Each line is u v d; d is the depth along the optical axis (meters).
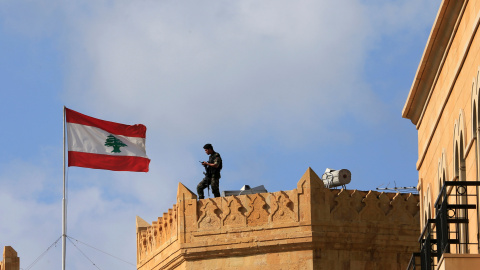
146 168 66.94
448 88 46.12
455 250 45.56
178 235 65.00
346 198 63.44
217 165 65.62
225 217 64.06
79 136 66.31
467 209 43.12
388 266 63.53
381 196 64.00
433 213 50.69
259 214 63.53
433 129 49.66
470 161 42.81
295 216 62.81
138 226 71.19
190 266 64.62
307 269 62.19
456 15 44.06
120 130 66.88
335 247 62.78
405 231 63.88
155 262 68.31
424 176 52.81
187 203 64.94
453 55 45.16
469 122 42.72
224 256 63.94
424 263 41.47
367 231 63.25
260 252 63.22
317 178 63.25
